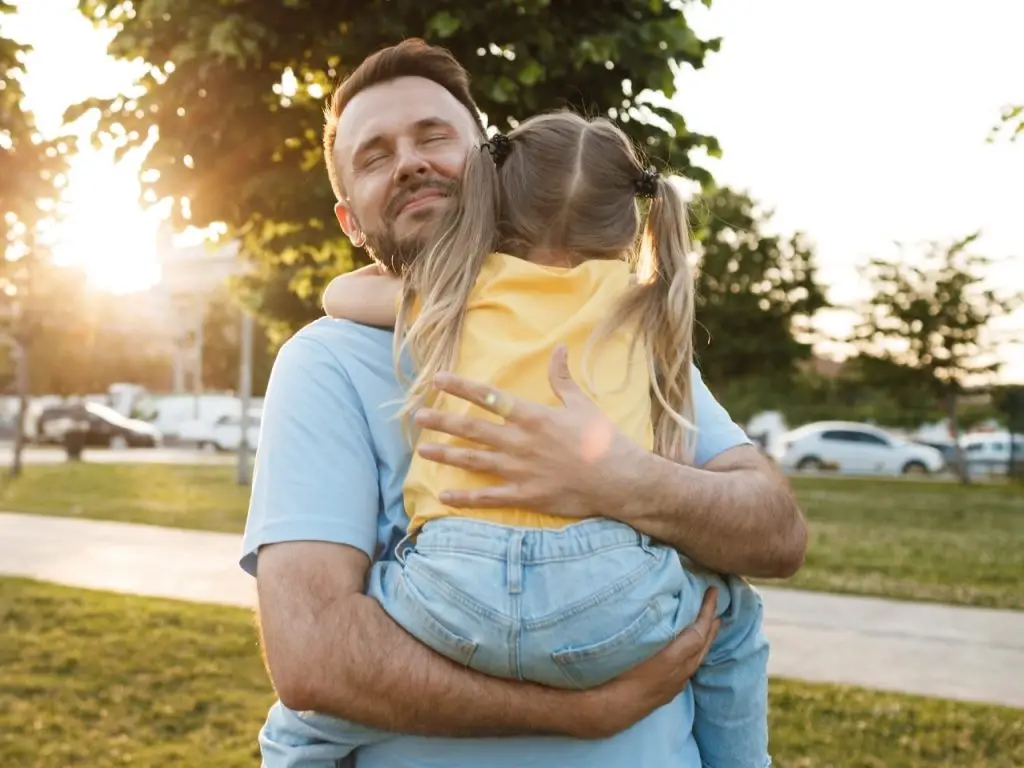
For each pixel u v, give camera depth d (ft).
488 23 12.96
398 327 4.79
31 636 21.49
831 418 112.16
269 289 30.99
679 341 4.90
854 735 16.21
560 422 4.29
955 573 32.65
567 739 4.37
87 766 14.35
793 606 26.84
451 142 5.86
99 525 42.09
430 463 4.54
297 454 4.60
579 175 4.88
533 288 4.67
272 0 13.34
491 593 4.13
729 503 4.57
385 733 4.42
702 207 9.06
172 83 13.61
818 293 89.61
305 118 14.28
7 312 66.69
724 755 5.17
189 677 18.78
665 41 13.61
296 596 4.28
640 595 4.21
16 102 15.31
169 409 130.11
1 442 119.75
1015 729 16.49
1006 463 90.74
